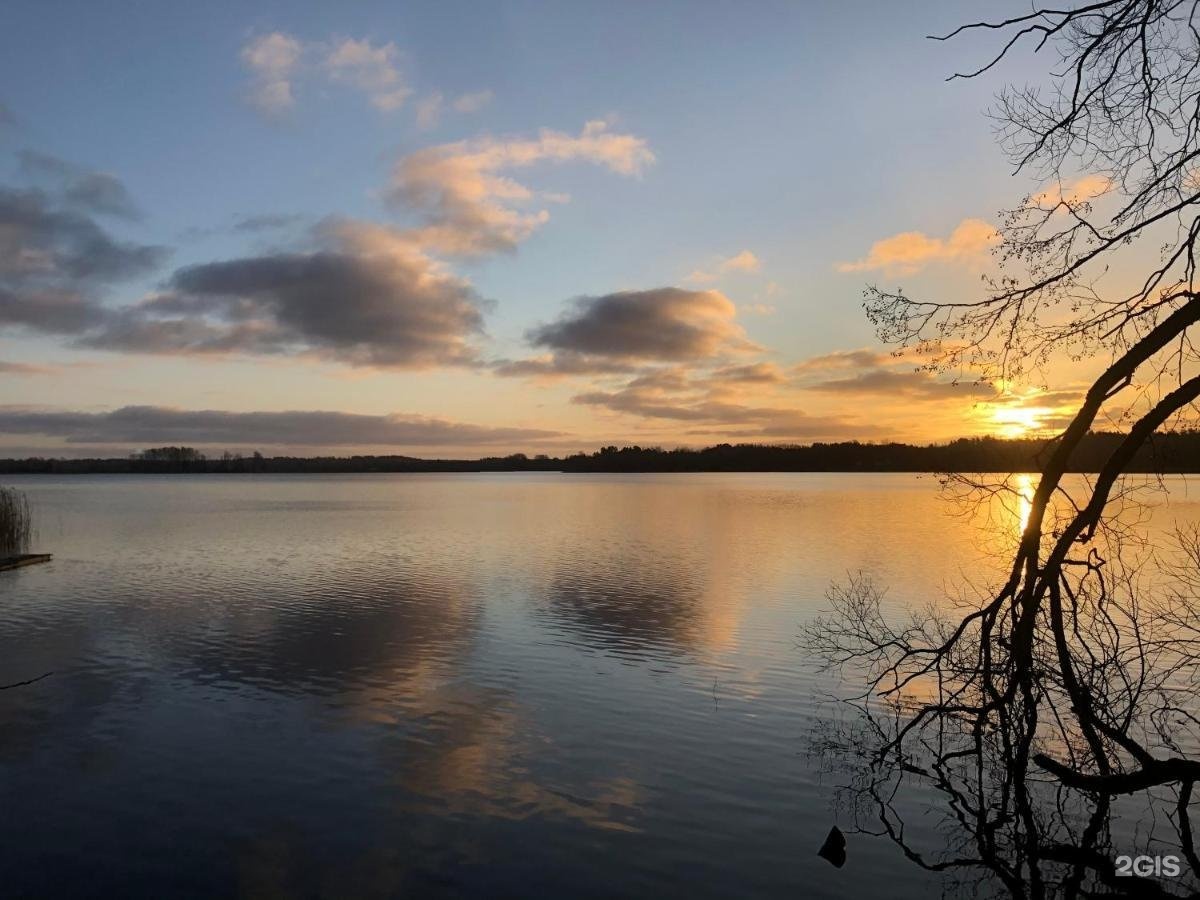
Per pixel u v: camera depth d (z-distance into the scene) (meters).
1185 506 55.75
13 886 8.11
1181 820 9.55
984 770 11.21
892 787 10.59
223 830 9.27
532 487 151.25
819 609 22.31
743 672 16.00
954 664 13.09
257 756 11.49
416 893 8.00
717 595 24.64
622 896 7.97
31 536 42.78
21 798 10.12
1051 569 9.09
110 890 8.05
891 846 9.04
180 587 26.38
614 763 11.31
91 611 22.25
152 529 48.47
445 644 18.33
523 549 37.69
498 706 13.84
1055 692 13.74
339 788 10.42
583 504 80.81
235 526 51.00
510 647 18.05
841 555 34.72
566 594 25.00
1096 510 8.73
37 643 18.41
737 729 12.74
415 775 10.84
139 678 15.55
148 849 8.85
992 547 35.78
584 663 16.66
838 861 8.67
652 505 78.62
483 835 9.17
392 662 16.73
